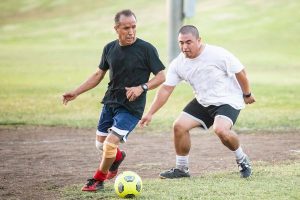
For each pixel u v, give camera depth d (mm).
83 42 100188
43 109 36188
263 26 99500
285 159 21672
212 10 113812
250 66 65188
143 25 109250
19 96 41625
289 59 72312
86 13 128125
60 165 21344
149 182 17812
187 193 16250
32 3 142625
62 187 17703
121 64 16750
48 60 72562
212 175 18812
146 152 23859
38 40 105250
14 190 17438
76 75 56469
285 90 44438
